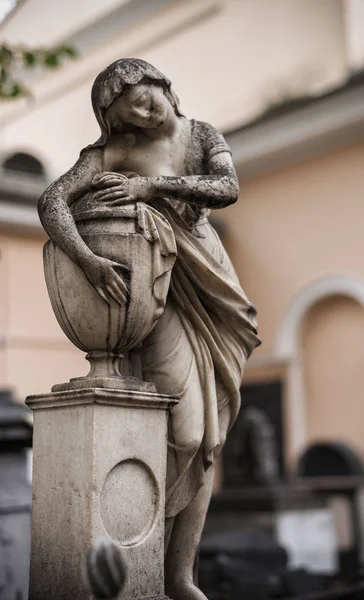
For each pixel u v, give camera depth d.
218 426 2.93
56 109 19.36
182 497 2.92
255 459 12.76
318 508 10.16
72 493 2.56
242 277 15.70
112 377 2.68
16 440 5.63
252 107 16.23
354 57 14.75
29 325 14.05
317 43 15.51
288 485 11.13
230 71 16.75
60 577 2.55
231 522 10.53
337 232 14.34
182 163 3.03
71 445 2.59
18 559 5.20
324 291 14.40
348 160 14.27
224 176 2.91
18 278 14.07
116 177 2.76
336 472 11.39
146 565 2.63
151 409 2.71
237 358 3.07
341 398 14.11
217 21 17.06
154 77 2.87
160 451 2.72
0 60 6.38
